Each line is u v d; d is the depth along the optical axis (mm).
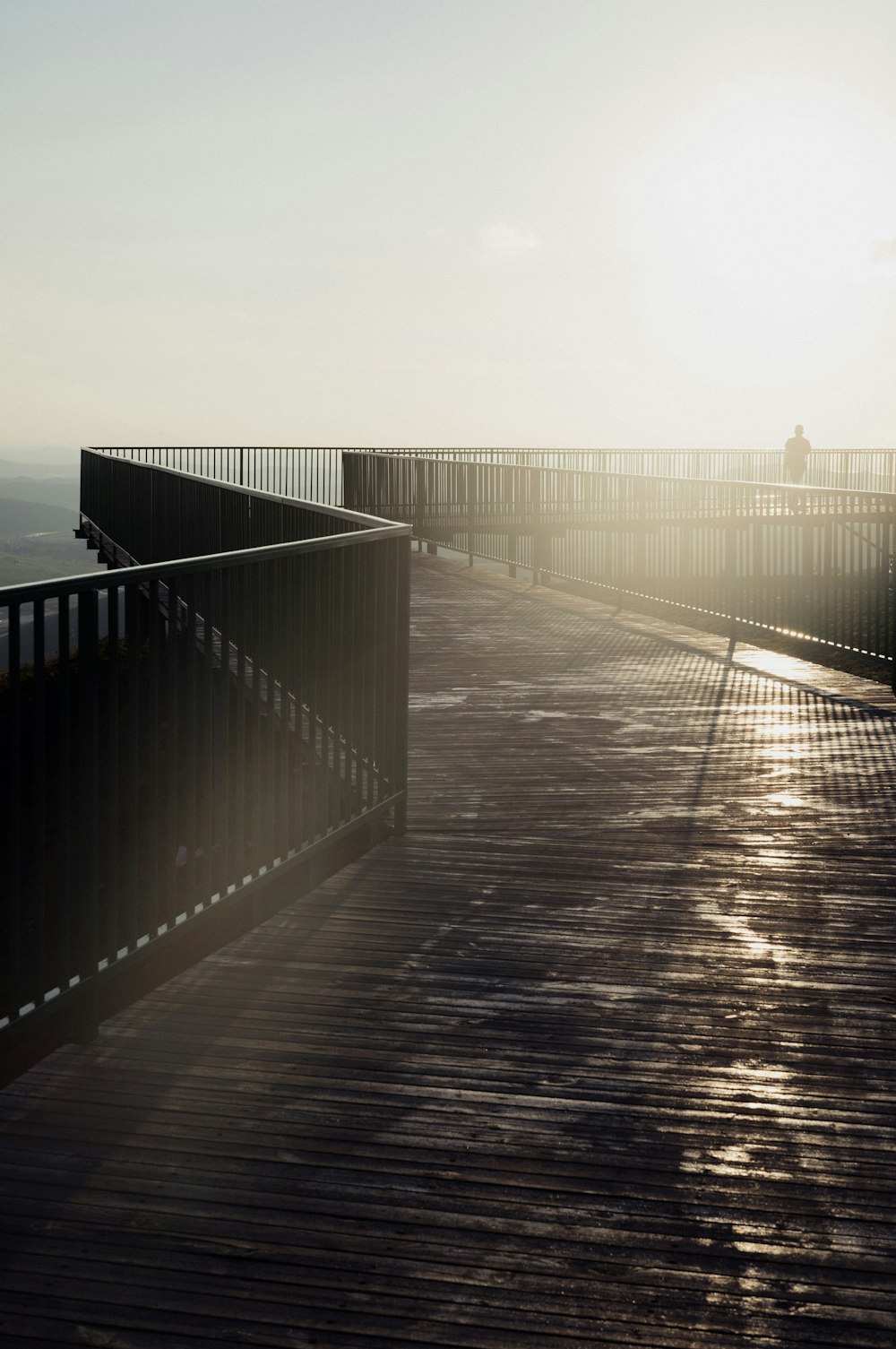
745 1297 2426
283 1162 2881
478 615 13688
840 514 9812
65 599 3299
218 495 9828
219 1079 3283
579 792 6473
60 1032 3629
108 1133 2998
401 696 5629
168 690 3838
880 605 9391
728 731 8047
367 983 3957
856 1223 2676
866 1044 3551
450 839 5633
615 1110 3154
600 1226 2652
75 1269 2477
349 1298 2406
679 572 12648
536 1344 2289
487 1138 3004
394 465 22812
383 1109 3141
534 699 9086
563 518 15586
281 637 4578
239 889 4246
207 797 4109
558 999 3848
